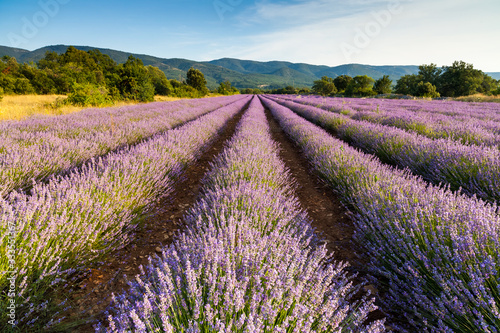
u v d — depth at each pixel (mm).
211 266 1749
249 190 3143
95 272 2469
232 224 2348
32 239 1927
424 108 16375
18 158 3688
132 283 1727
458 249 1863
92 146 5504
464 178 3947
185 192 4859
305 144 7660
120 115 11062
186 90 52000
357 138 7871
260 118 13656
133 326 1489
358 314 1562
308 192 4996
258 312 1549
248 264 1791
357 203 3486
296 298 1511
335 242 3174
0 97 17078
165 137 6457
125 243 2908
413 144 5641
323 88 90062
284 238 2221
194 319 1351
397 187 3234
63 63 58875
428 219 2344
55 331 1748
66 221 2287
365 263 2688
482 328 1462
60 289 2113
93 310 2002
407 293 1983
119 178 3205
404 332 1746
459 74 71312
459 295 1633
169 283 1449
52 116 9289
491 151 4207
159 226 3504
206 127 9094
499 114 11922
